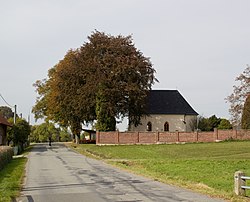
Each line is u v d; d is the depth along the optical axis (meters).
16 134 59.28
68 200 14.86
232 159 34.47
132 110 67.44
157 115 81.38
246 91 44.31
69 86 65.94
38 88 89.75
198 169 26.61
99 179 21.94
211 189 17.31
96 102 64.50
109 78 63.84
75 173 25.42
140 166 30.48
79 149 58.22
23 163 33.75
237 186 15.51
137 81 66.38
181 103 84.12
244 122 44.31
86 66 64.94
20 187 18.72
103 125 64.44
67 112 67.06
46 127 116.00
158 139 65.00
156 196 15.58
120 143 64.31
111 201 14.48
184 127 82.38
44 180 21.70
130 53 67.31
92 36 67.81
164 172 25.27
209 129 82.62
